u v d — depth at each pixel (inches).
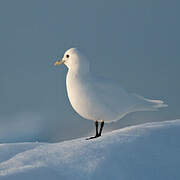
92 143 346.3
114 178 303.4
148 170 309.6
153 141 339.3
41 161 333.1
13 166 333.4
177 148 332.8
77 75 420.2
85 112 425.1
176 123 382.6
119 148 330.0
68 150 342.6
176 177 306.0
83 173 308.3
